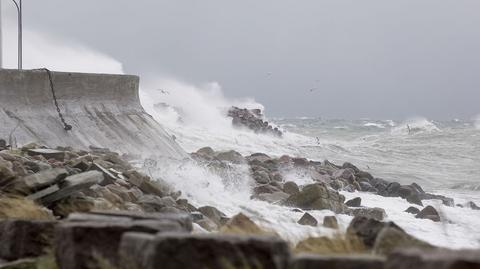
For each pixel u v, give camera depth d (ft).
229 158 252.01
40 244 86.07
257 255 62.44
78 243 72.23
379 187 247.29
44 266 79.66
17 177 116.37
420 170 383.04
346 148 463.01
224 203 168.66
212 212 147.13
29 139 196.85
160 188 153.28
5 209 104.42
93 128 214.48
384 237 74.38
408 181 332.19
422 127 584.81
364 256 60.90
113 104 226.38
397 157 444.14
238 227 100.58
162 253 62.59
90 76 219.20
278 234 100.73
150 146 224.53
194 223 127.75
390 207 196.75
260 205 169.99
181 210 141.79
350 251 80.28
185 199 153.79
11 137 194.59
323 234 96.78
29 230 86.07
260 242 62.64
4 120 196.85
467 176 353.72
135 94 235.81
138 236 66.13
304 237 98.68
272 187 191.21
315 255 60.75
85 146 206.28
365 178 264.52
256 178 209.56
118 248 71.67
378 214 168.55
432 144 512.22
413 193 230.68
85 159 165.89
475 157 451.12
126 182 150.92
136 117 230.89
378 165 401.90
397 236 74.38
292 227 126.11
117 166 167.53
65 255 73.97
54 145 200.54
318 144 451.94
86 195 123.54
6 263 83.76
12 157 146.72
